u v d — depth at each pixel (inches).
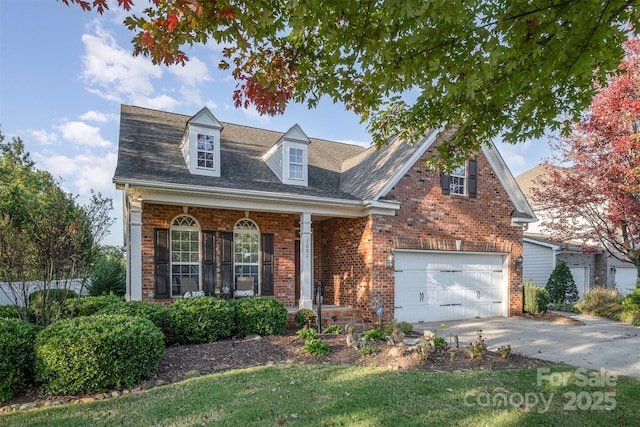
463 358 262.4
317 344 268.8
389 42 128.3
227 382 204.1
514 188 542.3
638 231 484.1
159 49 126.3
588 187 531.8
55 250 276.7
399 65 132.6
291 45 155.6
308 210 415.8
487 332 394.0
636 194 505.0
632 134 470.6
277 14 132.9
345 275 470.0
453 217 482.6
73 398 189.2
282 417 158.2
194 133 410.6
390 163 473.4
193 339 299.3
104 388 199.2
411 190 454.0
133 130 452.8
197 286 407.5
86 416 163.6
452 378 213.5
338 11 120.5
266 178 457.1
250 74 160.2
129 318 230.5
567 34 129.7
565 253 745.0
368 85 165.2
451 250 476.7
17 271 276.5
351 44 132.9
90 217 298.8
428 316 462.6
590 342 344.8
